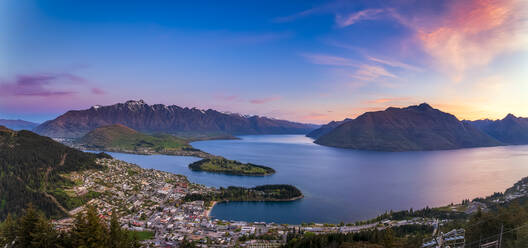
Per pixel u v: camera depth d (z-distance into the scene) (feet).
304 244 497.46
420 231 590.96
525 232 318.86
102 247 270.87
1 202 638.12
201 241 563.48
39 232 281.33
